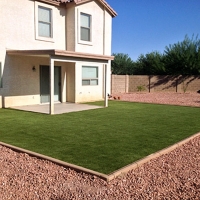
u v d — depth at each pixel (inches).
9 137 307.9
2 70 529.3
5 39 528.4
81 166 212.1
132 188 175.3
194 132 341.1
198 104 677.3
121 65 1632.6
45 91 627.2
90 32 696.4
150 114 492.4
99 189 174.2
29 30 569.0
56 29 632.4
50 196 164.7
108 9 746.2
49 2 600.4
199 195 164.9
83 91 681.0
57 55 478.9
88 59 558.9
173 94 998.4
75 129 352.8
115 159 230.8
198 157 241.9
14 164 219.3
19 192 169.3
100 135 320.8
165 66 1217.4
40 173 199.8
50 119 425.1
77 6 645.9
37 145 275.3
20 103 570.6
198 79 1071.6
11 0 532.4
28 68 578.6
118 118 442.6
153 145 278.5
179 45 1195.9
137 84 1107.3
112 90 1029.8
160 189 173.6
